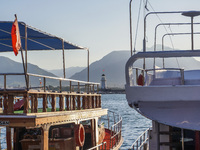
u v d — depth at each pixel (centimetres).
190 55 851
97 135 1836
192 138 934
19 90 1091
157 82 994
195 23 1139
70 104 1469
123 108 13262
